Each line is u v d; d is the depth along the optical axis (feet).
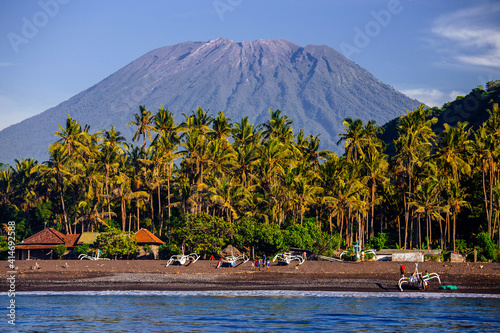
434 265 236.63
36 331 137.39
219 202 315.78
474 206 351.87
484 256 278.26
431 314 158.40
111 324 145.18
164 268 233.35
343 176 343.87
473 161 374.02
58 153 392.27
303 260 240.32
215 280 217.36
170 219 343.05
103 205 384.68
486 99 651.66
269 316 155.22
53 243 305.94
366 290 201.67
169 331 136.36
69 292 199.41
